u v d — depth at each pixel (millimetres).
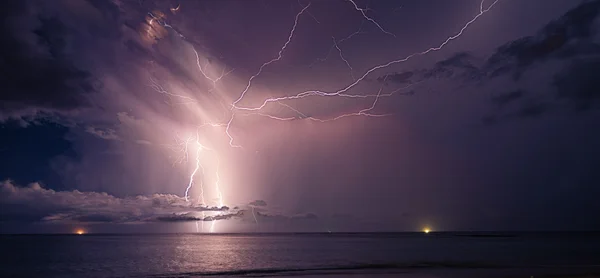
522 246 49938
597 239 75750
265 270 24094
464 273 21172
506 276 19703
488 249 43719
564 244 54938
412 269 23625
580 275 19859
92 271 25484
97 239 92312
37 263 31203
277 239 90000
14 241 81250
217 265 28047
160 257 35719
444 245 55031
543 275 19906
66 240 86312
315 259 32094
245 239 89250
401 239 85438
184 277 21438
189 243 66500
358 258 32688
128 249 48562
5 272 25641
